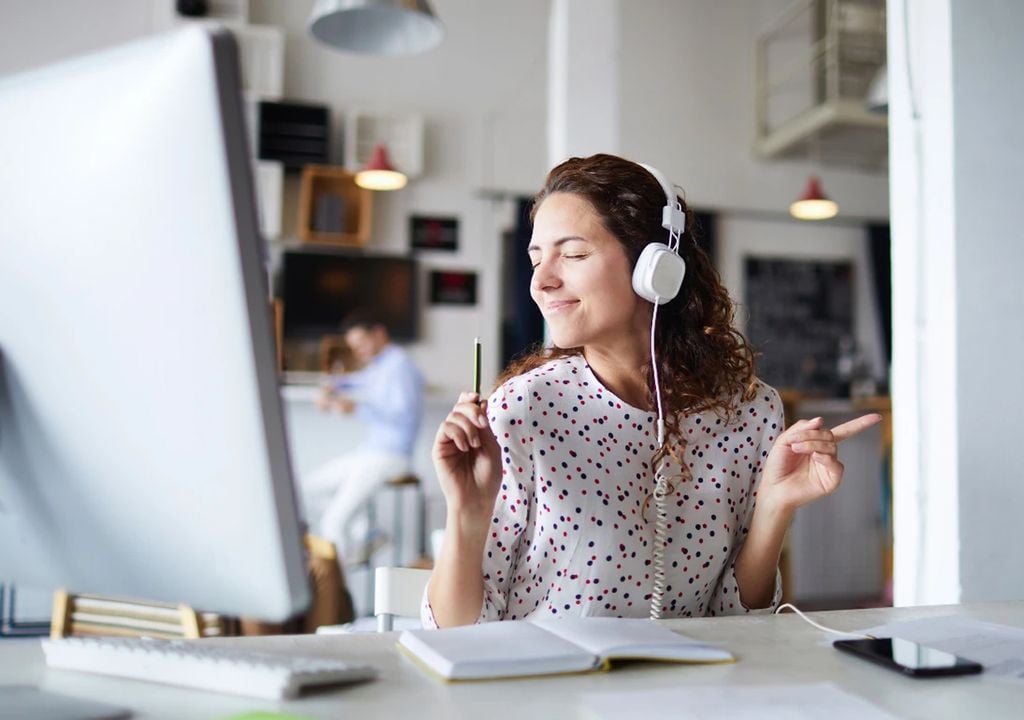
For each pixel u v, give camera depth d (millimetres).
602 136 4773
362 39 3709
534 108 6516
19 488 660
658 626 917
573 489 1166
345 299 6164
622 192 1251
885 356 6715
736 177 6617
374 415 5477
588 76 4789
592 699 699
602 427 1223
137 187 565
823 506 6098
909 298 2145
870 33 6398
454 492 1013
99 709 642
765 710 677
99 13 5746
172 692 709
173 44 550
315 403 5984
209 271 558
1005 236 2059
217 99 538
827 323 6703
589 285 1231
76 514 647
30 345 622
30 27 5641
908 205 2154
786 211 6660
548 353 1389
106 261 583
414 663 802
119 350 594
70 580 681
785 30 6672
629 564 1171
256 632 2080
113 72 572
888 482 5605
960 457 2008
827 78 6383
